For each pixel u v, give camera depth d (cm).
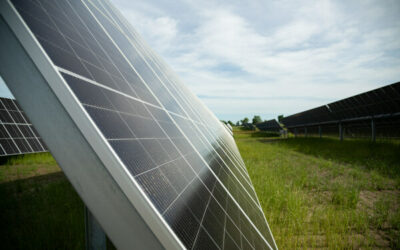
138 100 271
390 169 1538
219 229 205
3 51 129
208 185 277
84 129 125
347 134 4516
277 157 2292
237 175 601
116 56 315
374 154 2227
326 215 781
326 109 4162
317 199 1001
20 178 1273
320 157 2239
